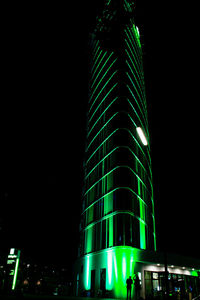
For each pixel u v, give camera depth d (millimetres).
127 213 26297
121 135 31641
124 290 22328
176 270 29766
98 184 34312
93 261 29344
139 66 50625
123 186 27812
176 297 22797
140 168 35000
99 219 30750
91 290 26797
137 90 43000
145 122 46781
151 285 24719
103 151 35344
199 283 34000
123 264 23453
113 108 35375
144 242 29516
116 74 38438
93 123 43906
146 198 35750
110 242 26234
